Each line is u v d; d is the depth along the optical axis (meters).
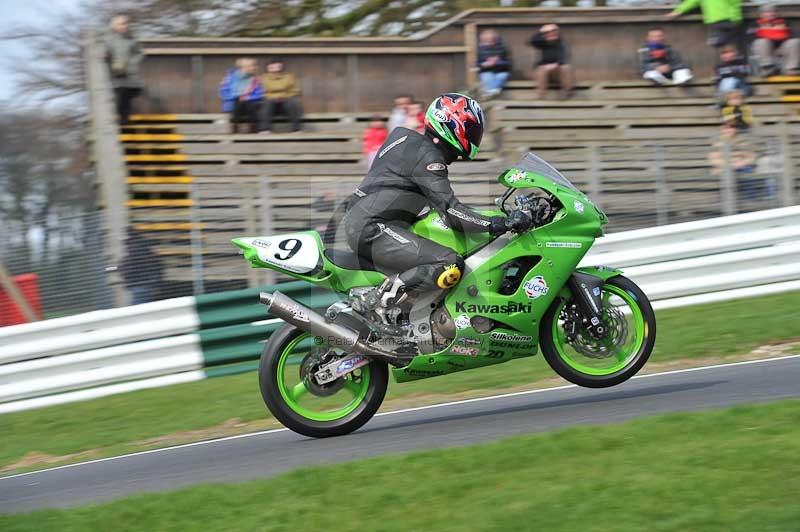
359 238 12.30
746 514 7.80
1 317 19.70
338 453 11.88
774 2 32.06
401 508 9.01
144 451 14.55
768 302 19.81
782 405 11.06
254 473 11.49
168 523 9.34
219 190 20.58
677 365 16.14
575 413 12.64
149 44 31.47
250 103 28.38
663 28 32.47
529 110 29.44
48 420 17.86
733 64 29.44
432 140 12.50
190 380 19.61
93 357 19.36
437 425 13.02
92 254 20.00
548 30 29.62
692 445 9.89
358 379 12.68
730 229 21.05
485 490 9.26
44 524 9.74
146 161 27.62
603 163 22.38
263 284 20.45
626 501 8.41
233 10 39.16
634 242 20.92
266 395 12.34
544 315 12.67
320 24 38.31
